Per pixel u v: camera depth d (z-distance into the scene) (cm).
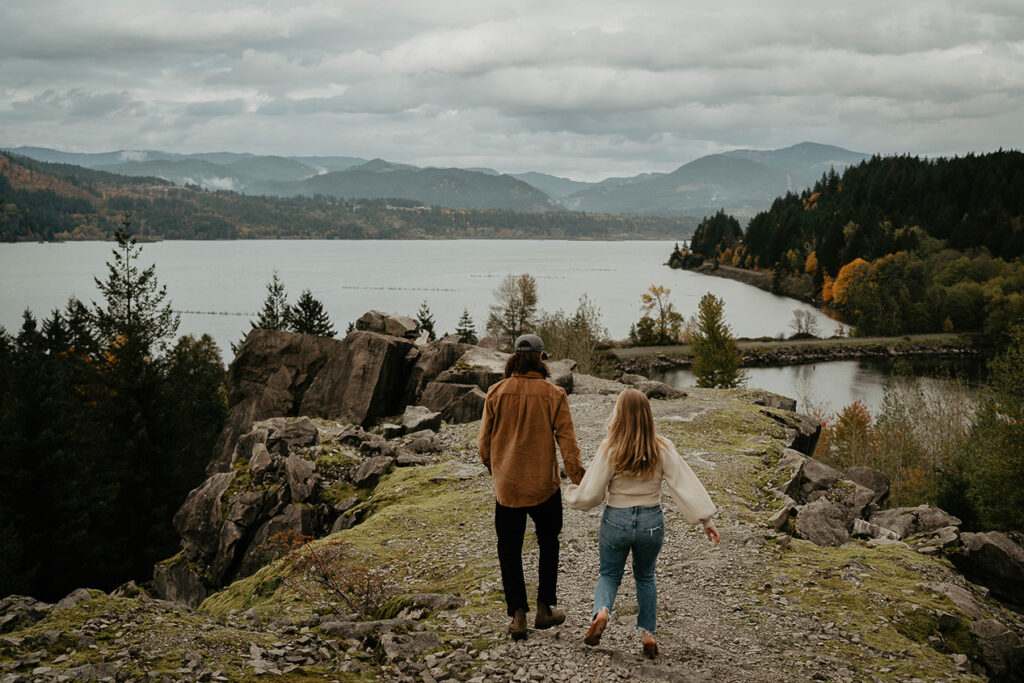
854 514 1234
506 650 569
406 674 522
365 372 2225
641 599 572
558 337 4400
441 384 2147
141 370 3434
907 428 3969
